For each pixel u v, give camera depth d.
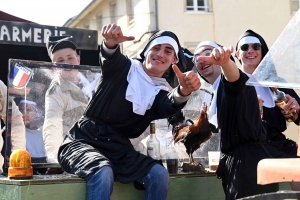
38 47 6.07
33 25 5.82
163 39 3.34
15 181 2.74
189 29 19.06
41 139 3.59
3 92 3.94
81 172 2.88
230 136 3.05
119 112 3.15
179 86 3.05
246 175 2.92
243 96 2.90
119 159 3.08
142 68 3.35
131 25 20.52
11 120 3.48
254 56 3.98
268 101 3.81
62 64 3.79
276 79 2.08
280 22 19.78
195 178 3.28
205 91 4.15
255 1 19.48
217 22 19.31
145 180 2.98
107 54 3.14
